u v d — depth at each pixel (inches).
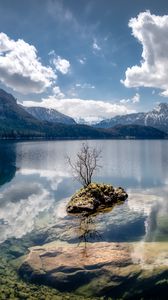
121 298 962.1
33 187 2942.9
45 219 1815.9
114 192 2391.7
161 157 6540.4
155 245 1344.7
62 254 1254.3
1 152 7357.3
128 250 1284.4
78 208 1994.3
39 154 7057.1
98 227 1643.7
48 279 1071.0
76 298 964.6
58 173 3991.1
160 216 1873.8
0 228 1632.6
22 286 1021.2
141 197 2465.6
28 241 1428.4
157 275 1059.9
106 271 1102.4
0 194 2588.6
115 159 5969.5
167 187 2938.0
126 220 1788.9
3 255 1264.8
